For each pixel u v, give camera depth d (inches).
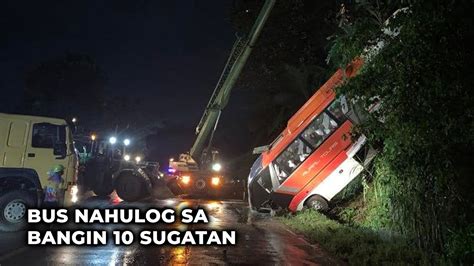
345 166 587.8
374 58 381.1
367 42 398.9
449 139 343.3
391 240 411.8
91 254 371.6
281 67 935.0
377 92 377.4
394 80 359.6
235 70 753.0
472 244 298.0
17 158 498.9
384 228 459.5
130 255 370.9
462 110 335.0
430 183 381.1
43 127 514.9
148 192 821.2
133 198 804.0
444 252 347.3
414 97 346.9
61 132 521.3
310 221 534.9
